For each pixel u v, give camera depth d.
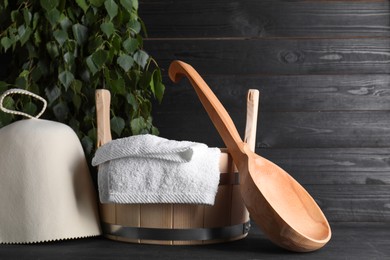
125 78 1.68
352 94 1.86
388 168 1.86
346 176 1.87
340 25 1.86
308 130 1.86
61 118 1.64
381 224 1.84
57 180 1.40
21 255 1.29
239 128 1.87
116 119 1.67
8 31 1.65
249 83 1.87
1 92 1.61
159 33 1.87
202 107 1.87
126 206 1.39
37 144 1.40
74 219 1.41
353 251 1.39
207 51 1.87
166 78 1.87
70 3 1.64
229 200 1.42
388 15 1.86
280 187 1.44
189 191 1.31
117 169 1.34
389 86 1.86
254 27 1.86
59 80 1.61
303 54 1.86
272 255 1.31
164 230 1.37
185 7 1.87
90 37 1.62
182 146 1.31
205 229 1.39
